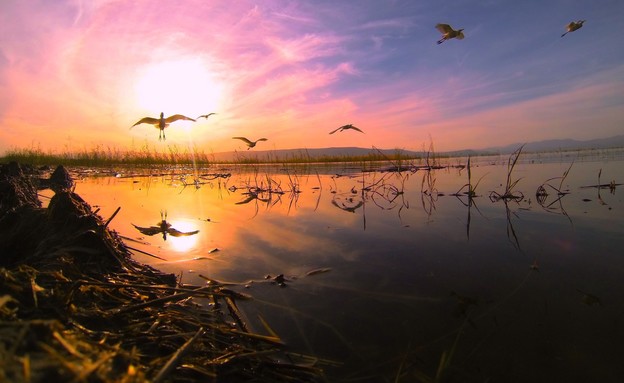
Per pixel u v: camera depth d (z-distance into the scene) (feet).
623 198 25.73
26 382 4.66
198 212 26.58
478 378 8.33
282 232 20.40
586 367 8.44
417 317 10.97
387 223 21.80
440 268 14.33
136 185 48.39
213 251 17.11
